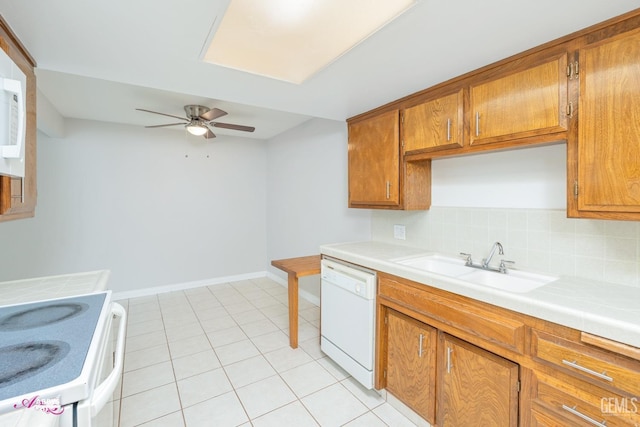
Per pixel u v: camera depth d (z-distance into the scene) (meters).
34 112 1.54
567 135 1.34
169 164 4.18
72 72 1.74
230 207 4.68
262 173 4.95
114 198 3.83
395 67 1.67
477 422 1.41
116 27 1.29
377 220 2.80
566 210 1.49
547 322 1.16
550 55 1.39
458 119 1.78
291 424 1.78
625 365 0.97
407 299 1.74
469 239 2.06
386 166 2.29
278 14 1.29
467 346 1.45
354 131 2.62
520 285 1.69
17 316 1.22
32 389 0.74
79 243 3.66
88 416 0.78
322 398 2.01
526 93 1.47
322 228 3.60
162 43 1.43
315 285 3.74
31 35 1.35
